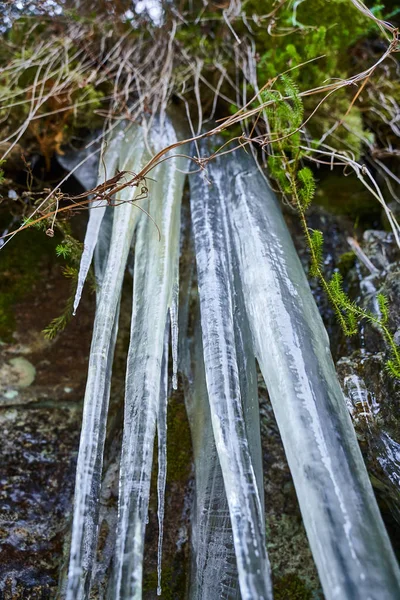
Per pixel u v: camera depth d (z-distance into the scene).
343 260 1.71
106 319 1.19
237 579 1.14
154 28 1.80
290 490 1.42
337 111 1.70
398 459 1.14
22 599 1.25
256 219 1.41
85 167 1.75
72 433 1.50
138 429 1.07
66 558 1.31
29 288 1.69
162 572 1.30
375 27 1.77
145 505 1.00
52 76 1.71
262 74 1.73
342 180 1.92
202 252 1.36
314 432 0.98
